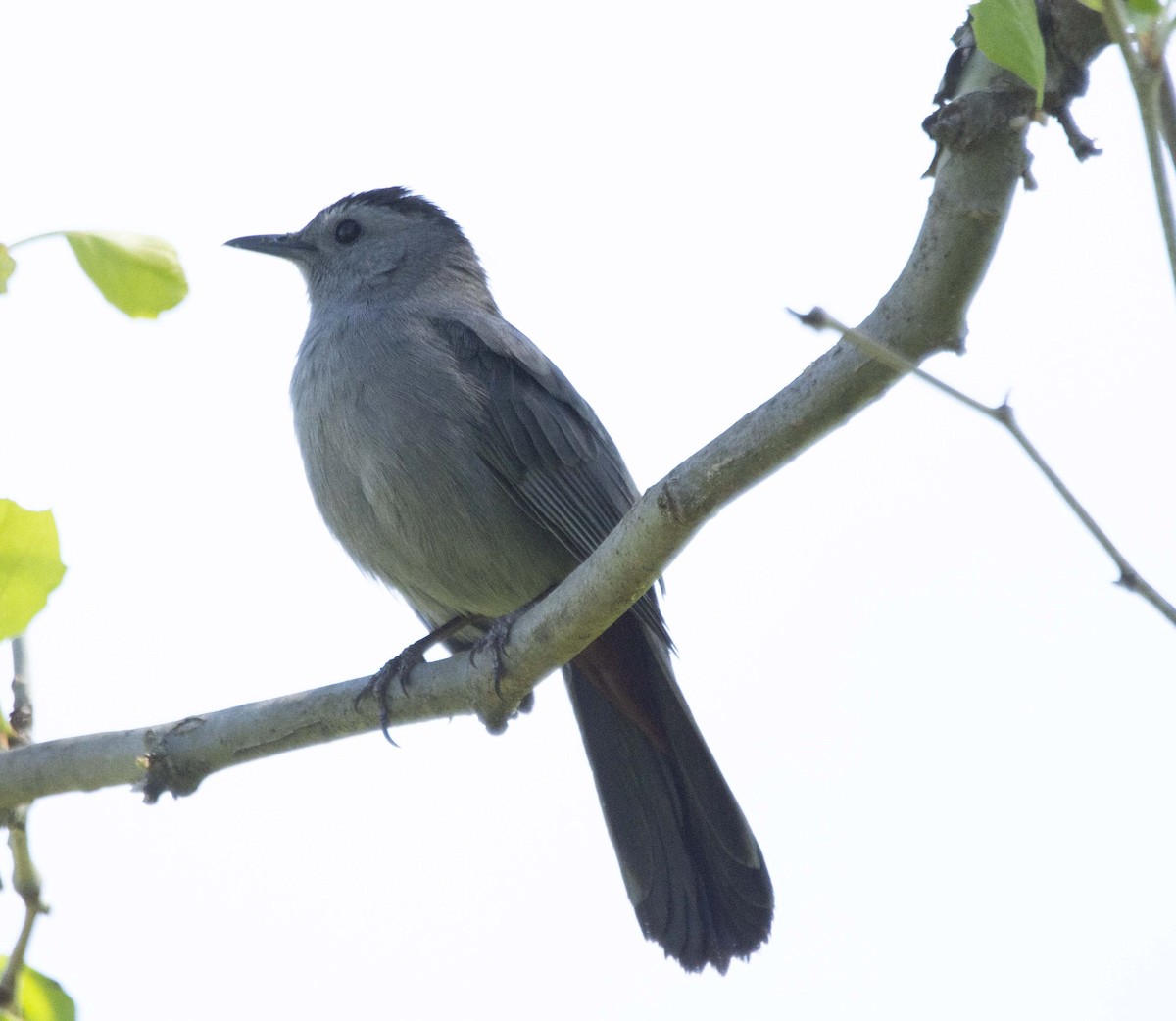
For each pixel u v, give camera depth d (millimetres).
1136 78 4656
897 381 6496
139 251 6398
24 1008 6805
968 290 6180
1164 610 4891
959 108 5918
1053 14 5996
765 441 6875
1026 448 4953
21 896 6984
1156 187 4672
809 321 4992
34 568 6344
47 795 8656
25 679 8734
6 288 6258
